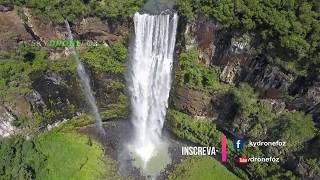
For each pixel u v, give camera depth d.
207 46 44.25
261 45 40.34
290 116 41.94
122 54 46.69
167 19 43.69
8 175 41.25
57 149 47.31
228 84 44.94
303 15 38.16
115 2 44.88
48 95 46.97
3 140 44.34
